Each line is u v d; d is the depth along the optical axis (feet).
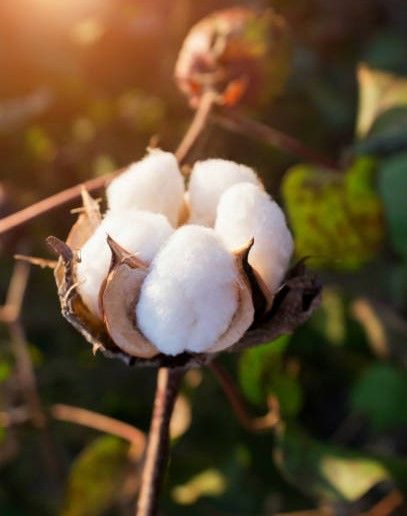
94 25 2.88
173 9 2.92
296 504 2.46
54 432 2.72
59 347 2.82
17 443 2.66
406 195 2.15
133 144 2.97
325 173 2.23
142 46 2.91
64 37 2.88
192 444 2.52
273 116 3.01
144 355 1.40
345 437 2.66
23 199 2.91
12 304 2.35
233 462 2.49
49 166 2.99
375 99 2.21
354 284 2.63
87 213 1.45
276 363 2.08
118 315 1.37
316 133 3.06
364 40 3.19
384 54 3.12
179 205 1.46
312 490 2.00
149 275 1.36
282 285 1.42
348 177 2.20
